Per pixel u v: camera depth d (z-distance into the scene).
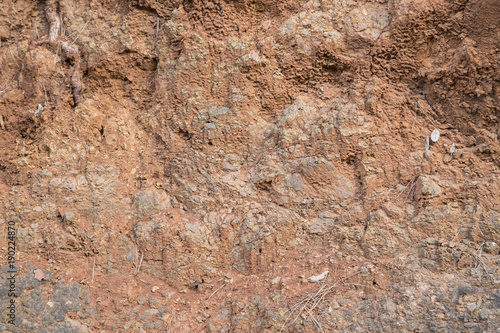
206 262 4.17
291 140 4.41
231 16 4.75
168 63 4.82
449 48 4.29
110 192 4.47
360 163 4.23
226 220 4.27
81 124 4.72
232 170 4.49
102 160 4.61
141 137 4.80
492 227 3.77
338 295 3.74
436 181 4.03
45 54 5.08
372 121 4.28
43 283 4.04
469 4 4.17
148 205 4.45
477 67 4.11
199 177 4.50
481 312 3.38
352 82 4.47
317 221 4.20
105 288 4.07
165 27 4.85
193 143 4.58
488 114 4.12
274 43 4.64
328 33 4.54
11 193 4.51
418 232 3.92
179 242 4.22
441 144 4.21
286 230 4.21
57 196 4.46
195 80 4.69
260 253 4.13
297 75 4.59
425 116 4.31
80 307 3.95
